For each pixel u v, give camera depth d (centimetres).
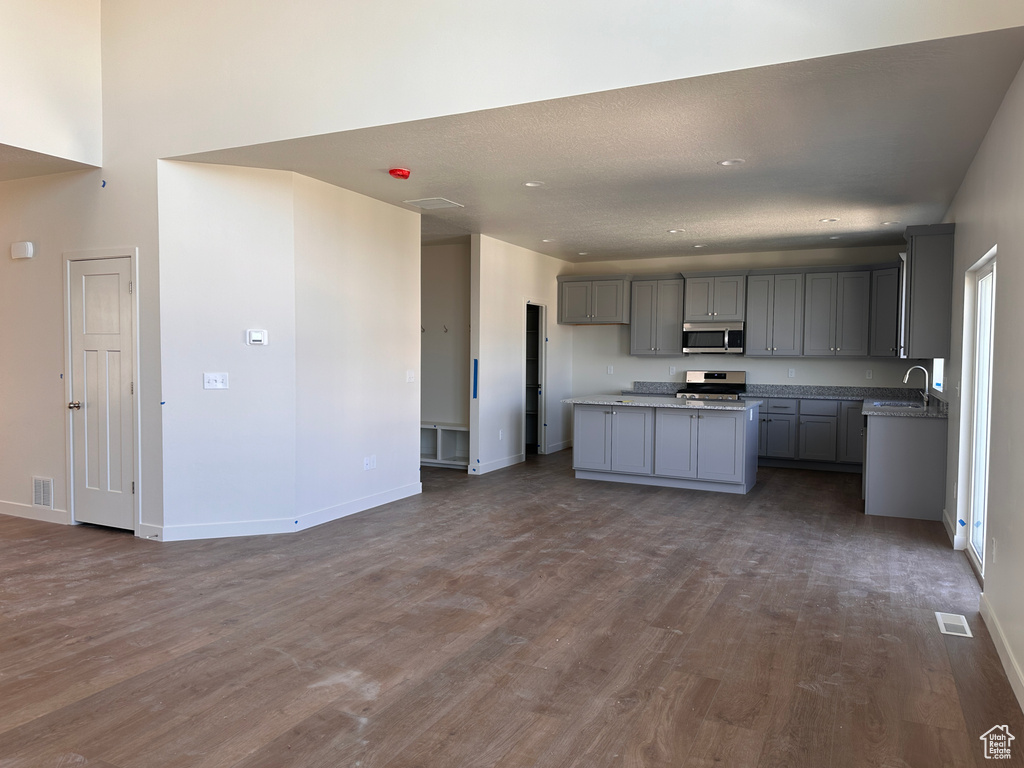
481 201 556
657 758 221
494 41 342
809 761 219
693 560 430
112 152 464
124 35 457
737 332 800
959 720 246
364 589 374
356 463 550
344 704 253
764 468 778
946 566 421
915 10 263
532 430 891
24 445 519
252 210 469
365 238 547
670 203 555
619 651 300
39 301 504
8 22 420
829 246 773
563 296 890
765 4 287
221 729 236
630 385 902
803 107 336
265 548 449
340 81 383
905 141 387
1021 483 268
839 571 411
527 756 221
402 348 597
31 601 353
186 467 464
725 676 278
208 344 463
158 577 391
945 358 520
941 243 507
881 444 548
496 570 408
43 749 223
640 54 311
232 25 417
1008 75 293
